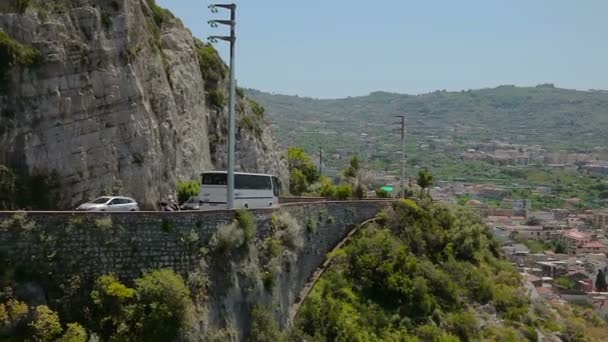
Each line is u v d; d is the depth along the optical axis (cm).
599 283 15025
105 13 4094
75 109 3756
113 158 3997
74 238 2656
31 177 3472
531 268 13962
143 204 4238
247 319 3241
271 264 3578
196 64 5966
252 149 7225
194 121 5625
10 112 3409
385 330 4166
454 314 4781
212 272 3077
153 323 2627
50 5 3750
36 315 2400
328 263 4538
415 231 5406
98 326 2558
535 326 5447
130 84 4184
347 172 8462
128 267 2778
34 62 3556
